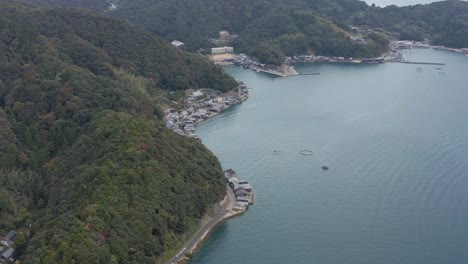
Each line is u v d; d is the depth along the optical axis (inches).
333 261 5393.7
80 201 5260.8
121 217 5113.2
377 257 5442.9
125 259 4815.5
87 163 6038.4
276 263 5378.9
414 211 6284.5
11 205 5949.8
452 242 5679.1
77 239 4638.3
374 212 6269.7
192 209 5841.5
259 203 6520.7
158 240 5285.4
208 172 6476.4
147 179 5634.8
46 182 6230.3
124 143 6112.2
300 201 6560.0
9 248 5344.5
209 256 5472.4
